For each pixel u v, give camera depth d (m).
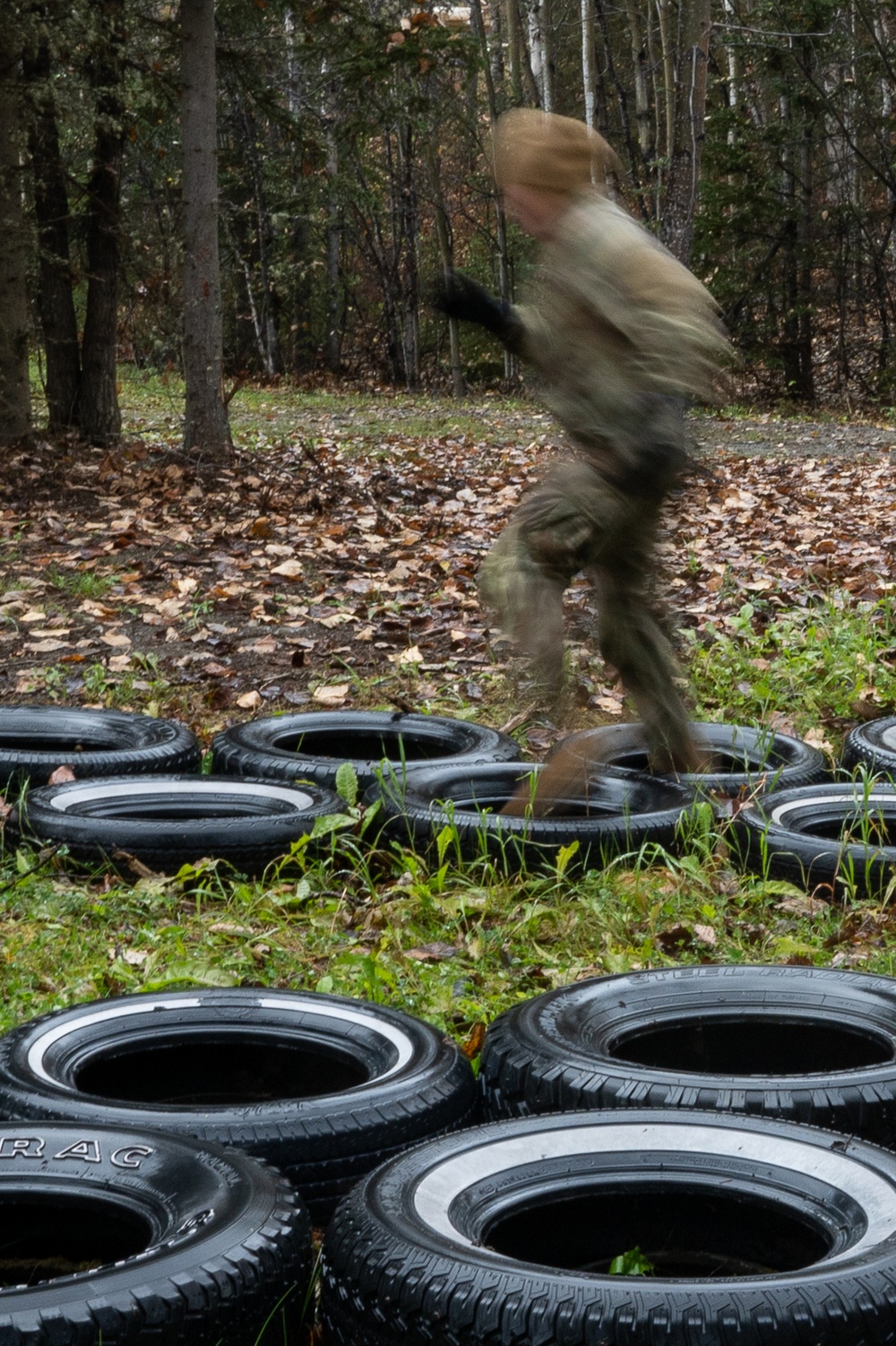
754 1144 2.76
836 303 35.91
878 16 32.56
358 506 13.80
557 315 4.50
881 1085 3.08
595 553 4.60
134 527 12.36
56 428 17.56
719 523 13.09
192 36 15.47
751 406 32.91
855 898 5.04
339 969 4.36
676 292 4.35
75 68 16.64
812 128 33.34
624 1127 2.82
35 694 8.02
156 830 5.26
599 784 5.78
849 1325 2.23
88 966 4.46
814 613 9.43
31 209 17.84
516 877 5.18
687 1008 3.63
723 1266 2.72
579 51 40.53
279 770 6.04
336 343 42.56
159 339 17.27
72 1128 2.81
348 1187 3.02
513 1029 3.45
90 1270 2.54
